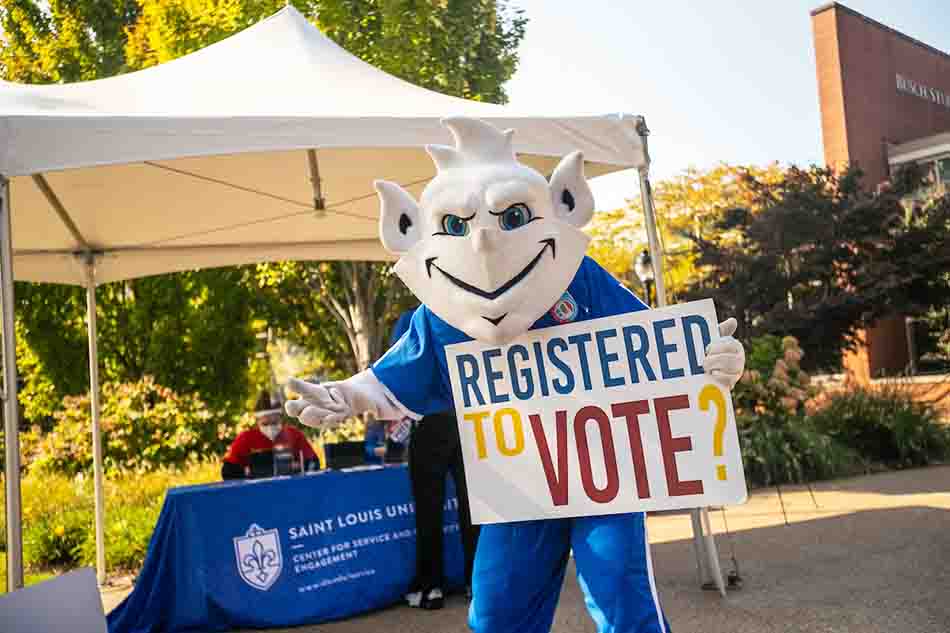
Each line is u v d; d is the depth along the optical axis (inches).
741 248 619.8
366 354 655.8
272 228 319.3
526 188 101.3
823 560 241.1
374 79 232.5
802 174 619.8
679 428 101.2
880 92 800.9
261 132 178.1
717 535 294.2
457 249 102.1
